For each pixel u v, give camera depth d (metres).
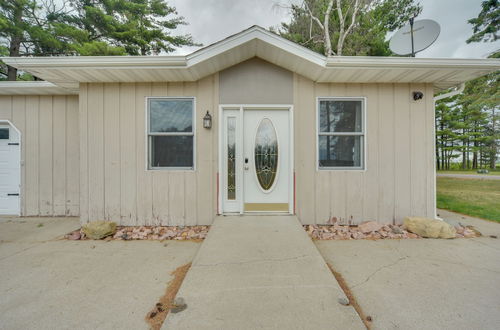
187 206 3.71
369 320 1.64
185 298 1.76
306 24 9.83
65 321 1.65
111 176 3.68
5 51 8.20
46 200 4.53
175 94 3.68
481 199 5.85
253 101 3.70
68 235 3.38
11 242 3.18
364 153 3.73
